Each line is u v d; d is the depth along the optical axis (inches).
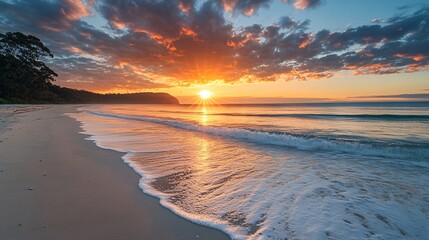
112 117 1076.5
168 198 174.6
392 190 194.1
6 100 2405.3
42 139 419.5
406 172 247.3
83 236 122.2
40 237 120.1
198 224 137.9
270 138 453.1
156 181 213.8
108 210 152.8
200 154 332.5
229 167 264.2
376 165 276.2
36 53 3046.3
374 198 176.9
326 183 210.5
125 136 499.2
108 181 209.8
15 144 366.0
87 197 172.9
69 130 562.3
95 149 351.3
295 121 860.6
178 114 1403.8
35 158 282.5
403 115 969.5
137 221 139.5
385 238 124.4
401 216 148.6
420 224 138.9
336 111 1407.5
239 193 185.5
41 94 3206.2
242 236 125.4
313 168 261.9
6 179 206.8
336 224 137.9
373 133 535.5
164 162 284.5
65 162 270.2
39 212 147.3
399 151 332.2
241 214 150.4
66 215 144.3
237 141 449.7
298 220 142.3
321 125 714.8
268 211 154.3
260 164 278.8
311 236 125.2
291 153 343.9
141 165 268.7
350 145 364.8
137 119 964.6
